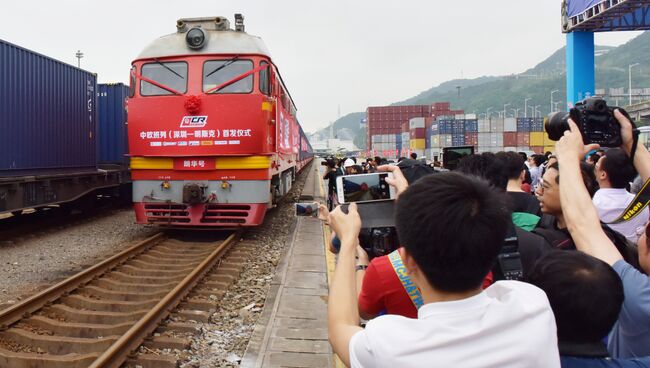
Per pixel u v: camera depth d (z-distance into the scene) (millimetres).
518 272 2143
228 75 9625
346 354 1533
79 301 5727
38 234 10562
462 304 1470
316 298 6188
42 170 10828
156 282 6859
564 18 17031
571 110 2260
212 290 6414
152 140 9523
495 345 1319
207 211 9578
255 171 9414
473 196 1521
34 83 10492
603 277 1676
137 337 4594
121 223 12500
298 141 23422
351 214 1991
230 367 4293
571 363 1650
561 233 2939
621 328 1949
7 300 6023
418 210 1519
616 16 15312
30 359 4129
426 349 1337
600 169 3768
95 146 13477
